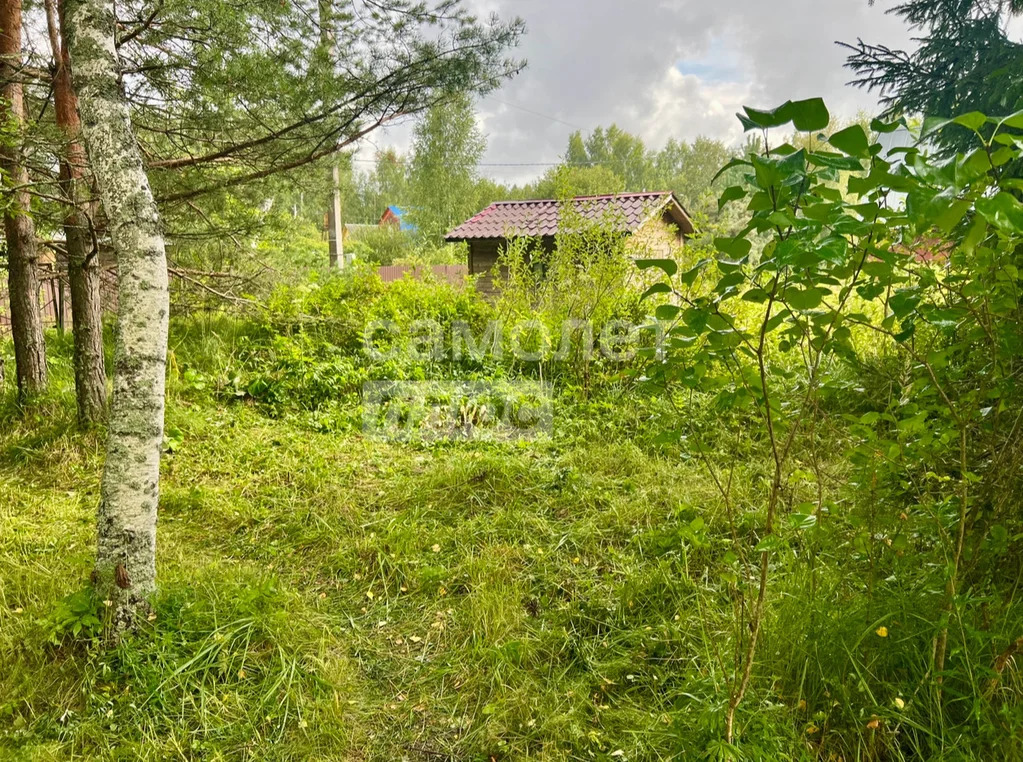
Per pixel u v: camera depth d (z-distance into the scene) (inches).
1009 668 73.9
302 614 113.7
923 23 170.1
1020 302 73.1
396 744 89.2
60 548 130.7
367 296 327.0
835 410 173.6
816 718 77.8
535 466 173.3
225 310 295.3
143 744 84.7
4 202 161.5
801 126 44.5
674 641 101.8
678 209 455.8
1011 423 85.2
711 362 68.9
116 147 98.7
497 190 1646.2
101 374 189.6
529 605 117.6
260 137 205.2
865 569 97.0
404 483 167.5
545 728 88.4
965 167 41.6
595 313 251.0
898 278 62.4
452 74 191.0
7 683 92.3
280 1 181.8
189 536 142.9
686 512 136.8
